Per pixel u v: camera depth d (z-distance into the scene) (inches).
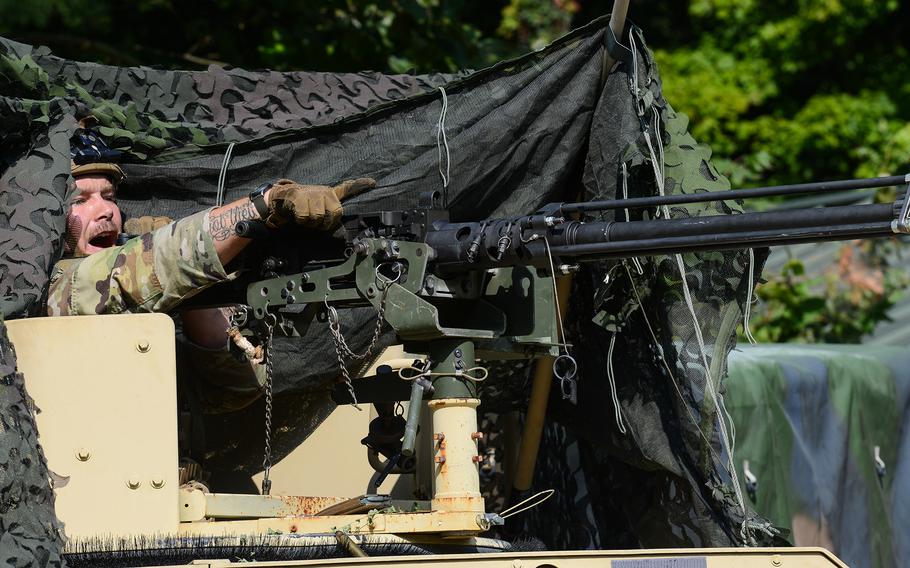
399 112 733.9
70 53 1489.9
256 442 752.3
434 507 565.0
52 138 648.4
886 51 2425.0
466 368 571.5
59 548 536.4
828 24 2289.6
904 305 1561.3
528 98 718.5
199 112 771.4
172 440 568.1
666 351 697.0
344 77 805.2
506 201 728.3
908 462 1054.4
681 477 709.9
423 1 1443.2
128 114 725.3
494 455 868.6
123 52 1497.3
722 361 684.1
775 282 1444.4
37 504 539.2
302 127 735.1
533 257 562.3
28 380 567.5
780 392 972.6
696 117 2261.3
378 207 724.0
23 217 626.5
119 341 572.4
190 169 735.1
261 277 611.2
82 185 660.7
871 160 2130.9
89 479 561.9
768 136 2265.0
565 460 829.2
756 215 528.7
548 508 837.8
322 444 754.8
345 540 549.0
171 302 609.3
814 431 993.5
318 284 591.5
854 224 509.0
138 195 739.4
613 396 708.7
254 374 701.9
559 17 1596.9
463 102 729.0
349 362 744.3
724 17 2340.1
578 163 735.7
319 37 1475.1
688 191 690.2
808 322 1428.4
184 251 599.2
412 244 572.1
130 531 559.5
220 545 546.3
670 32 2498.8
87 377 569.3
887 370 1047.6
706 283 689.0
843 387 1018.1
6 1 1266.0
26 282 611.2
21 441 540.4
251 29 1525.6
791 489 964.6
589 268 732.7
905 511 1049.5
